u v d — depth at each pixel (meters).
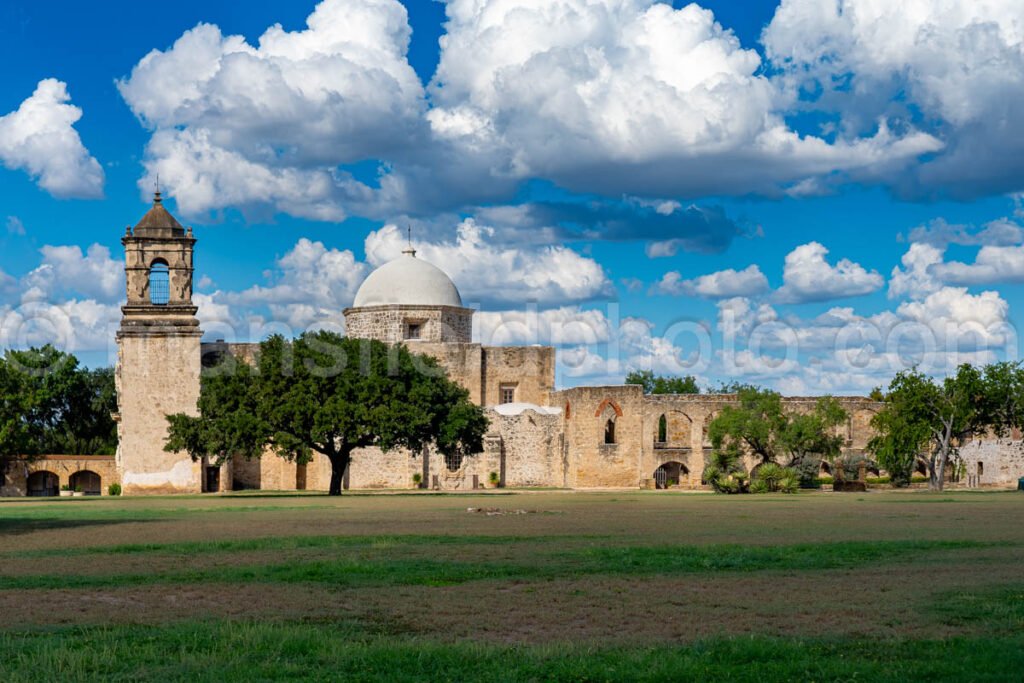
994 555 30.16
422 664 17.98
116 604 23.09
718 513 48.50
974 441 100.19
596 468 93.56
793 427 80.69
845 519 44.00
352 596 23.97
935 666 17.59
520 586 25.20
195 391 87.12
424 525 41.62
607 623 21.09
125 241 87.31
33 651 18.73
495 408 97.19
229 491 90.19
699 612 21.98
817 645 19.11
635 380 151.75
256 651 18.84
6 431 90.25
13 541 35.62
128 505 60.28
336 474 73.81
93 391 121.12
